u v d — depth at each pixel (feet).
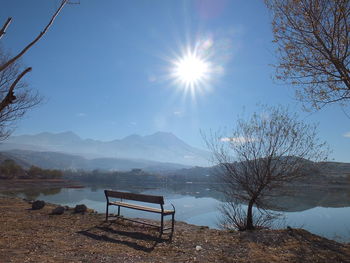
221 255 19.80
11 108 44.98
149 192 217.97
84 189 247.50
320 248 20.77
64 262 16.30
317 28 23.62
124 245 21.89
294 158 32.60
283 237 23.49
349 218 62.69
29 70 12.35
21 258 16.52
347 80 22.06
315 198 109.91
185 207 90.68
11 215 34.37
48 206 45.29
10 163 304.09
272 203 37.81
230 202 38.17
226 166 35.47
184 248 21.63
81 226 28.86
